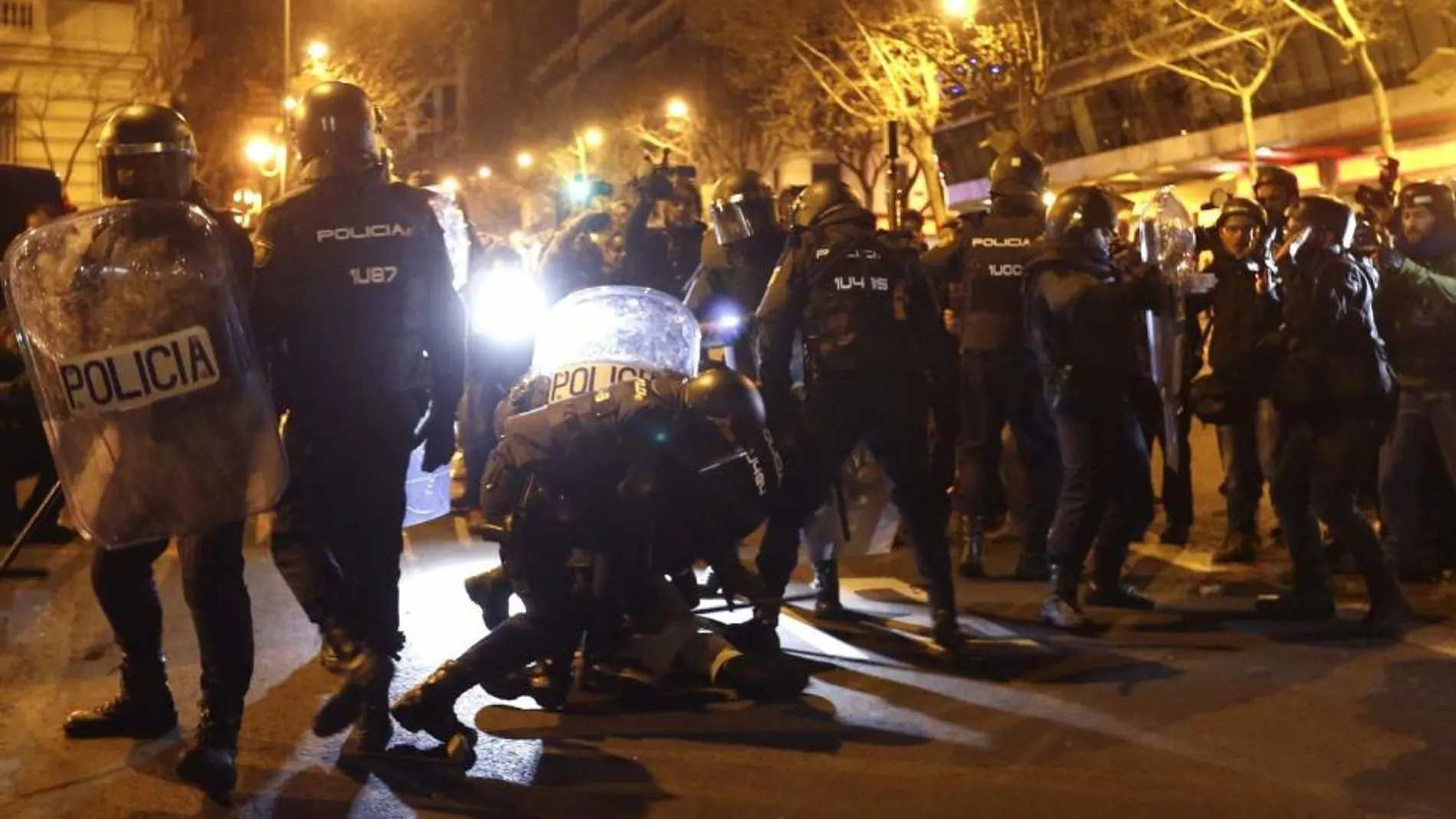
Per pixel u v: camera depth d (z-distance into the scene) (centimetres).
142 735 524
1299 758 493
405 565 881
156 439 421
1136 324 705
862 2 3141
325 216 473
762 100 4175
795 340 687
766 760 499
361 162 480
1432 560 812
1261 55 3266
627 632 549
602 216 847
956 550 932
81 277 418
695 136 5475
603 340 557
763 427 519
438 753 503
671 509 547
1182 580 818
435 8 4009
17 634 687
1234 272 769
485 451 915
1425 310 759
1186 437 916
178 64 3353
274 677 609
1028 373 815
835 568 716
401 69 3953
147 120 448
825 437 627
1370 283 677
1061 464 830
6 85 3156
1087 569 841
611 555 518
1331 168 3675
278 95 2720
